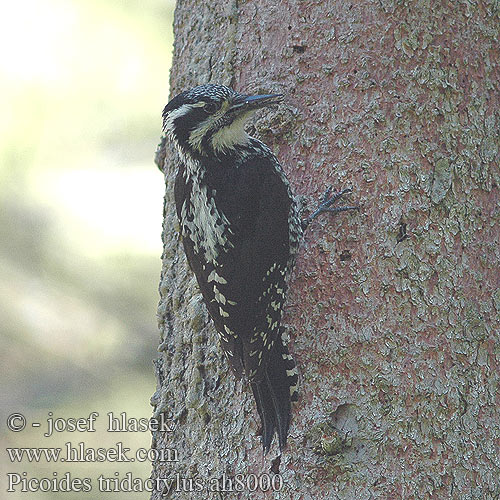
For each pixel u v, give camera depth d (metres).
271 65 10.23
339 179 9.76
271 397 9.48
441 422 9.37
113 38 16.30
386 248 9.55
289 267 9.71
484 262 9.76
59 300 15.78
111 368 15.65
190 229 9.87
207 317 10.24
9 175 15.81
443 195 9.66
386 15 9.89
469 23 10.03
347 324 9.49
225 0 10.66
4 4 16.08
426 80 9.82
